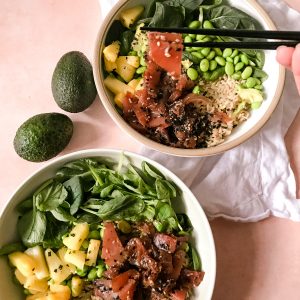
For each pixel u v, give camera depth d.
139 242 0.61
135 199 0.63
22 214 0.64
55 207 0.62
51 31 0.69
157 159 0.67
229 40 0.64
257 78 0.65
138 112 0.62
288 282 0.68
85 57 0.65
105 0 0.68
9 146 0.68
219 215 0.68
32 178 0.61
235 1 0.64
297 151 0.69
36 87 0.69
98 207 0.63
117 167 0.64
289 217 0.68
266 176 0.69
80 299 0.63
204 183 0.68
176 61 0.60
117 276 0.60
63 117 0.64
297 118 0.69
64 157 0.61
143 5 0.65
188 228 0.64
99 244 0.63
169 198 0.62
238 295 0.67
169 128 0.63
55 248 0.64
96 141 0.68
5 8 0.69
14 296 0.63
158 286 0.61
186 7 0.64
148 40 0.62
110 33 0.64
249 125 0.64
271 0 0.69
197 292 0.63
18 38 0.69
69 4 0.69
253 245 0.68
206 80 0.65
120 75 0.64
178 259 0.62
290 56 0.51
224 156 0.68
